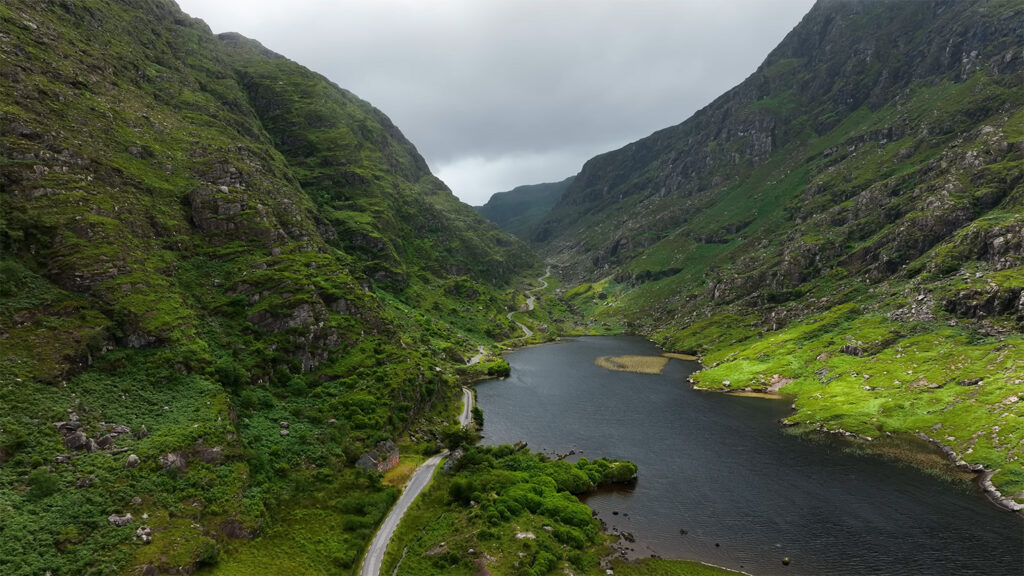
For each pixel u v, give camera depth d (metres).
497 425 144.50
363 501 91.62
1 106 116.31
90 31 191.75
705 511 94.50
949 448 115.50
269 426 101.75
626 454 122.12
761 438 131.50
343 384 125.06
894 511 92.56
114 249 108.25
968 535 84.12
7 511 60.88
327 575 72.31
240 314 124.25
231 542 73.69
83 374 85.00
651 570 76.56
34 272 95.62
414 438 123.25
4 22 145.00
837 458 116.81
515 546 78.12
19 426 71.00
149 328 98.94
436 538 82.31
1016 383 124.88
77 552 60.91
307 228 182.75
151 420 84.00
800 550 81.69
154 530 67.88
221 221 146.50
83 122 138.25
